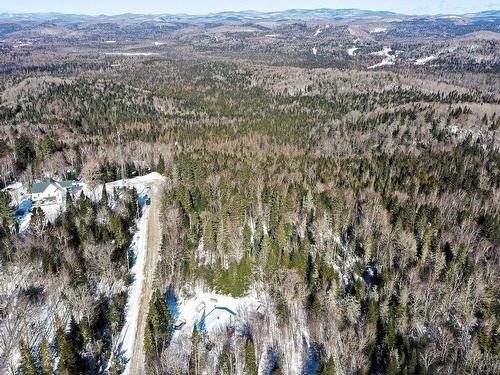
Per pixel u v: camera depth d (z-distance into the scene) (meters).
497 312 85.12
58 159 149.12
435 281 93.12
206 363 76.56
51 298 86.31
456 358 76.50
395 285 92.50
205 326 86.81
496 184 141.00
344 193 126.94
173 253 99.19
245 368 74.50
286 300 87.38
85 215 109.06
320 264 96.38
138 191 140.50
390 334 77.69
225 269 100.19
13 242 95.44
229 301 94.38
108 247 96.38
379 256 102.19
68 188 126.69
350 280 99.75
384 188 134.50
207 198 126.56
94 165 143.75
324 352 78.81
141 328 85.94
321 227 109.50
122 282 95.81
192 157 155.62
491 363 73.69
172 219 110.56
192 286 97.19
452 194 129.50
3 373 70.56
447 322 83.69
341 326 81.75
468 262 98.44
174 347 80.25
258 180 134.88
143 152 172.38
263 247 97.25
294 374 77.12
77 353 73.25
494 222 110.81
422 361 73.88
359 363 74.06
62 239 99.19
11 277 88.31
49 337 78.50
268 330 84.25
